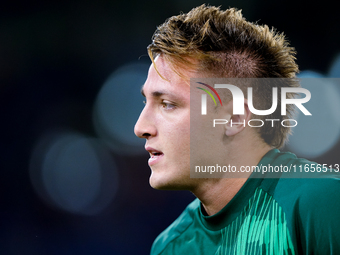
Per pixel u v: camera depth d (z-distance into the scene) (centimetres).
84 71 823
